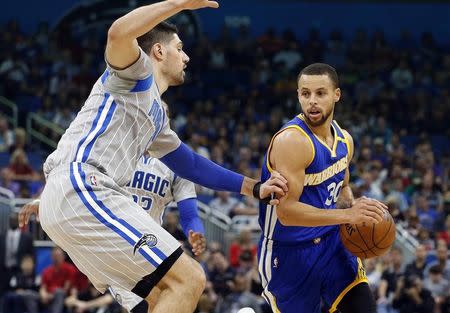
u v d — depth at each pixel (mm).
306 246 6141
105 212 4895
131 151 5109
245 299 12375
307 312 6281
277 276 6230
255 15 24922
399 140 21469
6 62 21953
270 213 6102
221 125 20203
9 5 23719
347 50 24531
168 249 4902
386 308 12867
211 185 5672
